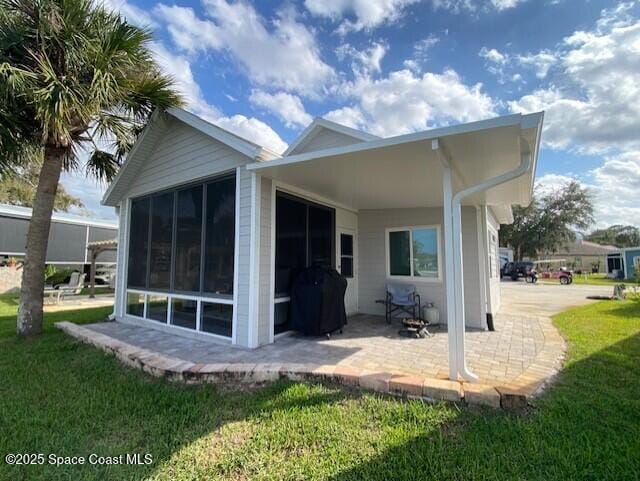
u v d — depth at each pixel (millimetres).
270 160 4340
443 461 2090
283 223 5363
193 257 5578
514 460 2076
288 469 2078
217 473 2066
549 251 30719
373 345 4680
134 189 6969
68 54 4789
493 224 8453
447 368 3625
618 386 3152
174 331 5734
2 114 4699
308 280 5293
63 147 5684
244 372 3395
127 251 7152
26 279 5543
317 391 3094
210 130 5078
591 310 8383
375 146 3336
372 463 2100
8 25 4602
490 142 3129
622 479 1896
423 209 6973
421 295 6809
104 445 2379
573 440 2258
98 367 3951
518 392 2736
